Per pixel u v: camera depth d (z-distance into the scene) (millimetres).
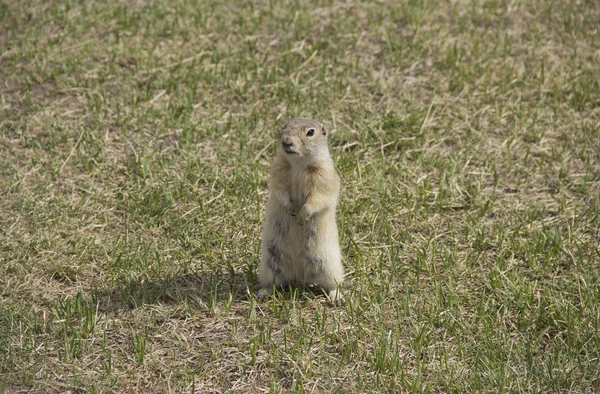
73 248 10750
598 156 12883
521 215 11594
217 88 14352
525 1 17234
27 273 10234
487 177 12484
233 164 12586
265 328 9328
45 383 8430
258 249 10688
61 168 12344
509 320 9469
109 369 8523
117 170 12430
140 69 14789
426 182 12195
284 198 9328
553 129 13594
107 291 9961
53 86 14320
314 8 16844
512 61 15289
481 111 13891
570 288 9883
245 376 8602
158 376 8594
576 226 11227
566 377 8461
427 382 8500
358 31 16062
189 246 10922
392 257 10445
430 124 13562
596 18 16734
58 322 9328
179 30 15930
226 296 9914
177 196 11859
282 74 14805
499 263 10383
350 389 8430
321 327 9281
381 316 9383
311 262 9578
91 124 13469
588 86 14375
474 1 17188
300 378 8531
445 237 11141
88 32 15859
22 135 13062
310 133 9141
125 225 11312
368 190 12047
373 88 14445
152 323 9328
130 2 17047
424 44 15648
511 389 8320
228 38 15820
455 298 9680
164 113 13695
